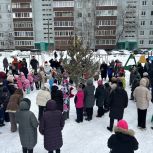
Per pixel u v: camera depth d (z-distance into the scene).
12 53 39.34
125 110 10.99
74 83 15.03
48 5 56.03
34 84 16.56
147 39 57.06
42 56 32.41
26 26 57.25
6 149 7.43
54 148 5.98
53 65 17.28
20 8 56.09
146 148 7.44
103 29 56.00
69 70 14.39
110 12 55.12
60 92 8.79
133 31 56.66
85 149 7.39
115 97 8.29
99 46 56.84
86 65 14.56
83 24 55.78
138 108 8.73
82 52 14.46
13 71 15.37
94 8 55.12
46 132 5.96
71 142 7.85
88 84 9.33
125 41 57.16
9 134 8.48
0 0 56.56
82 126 9.16
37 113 10.66
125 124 4.86
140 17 56.03
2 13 57.34
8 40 58.25
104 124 9.38
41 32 57.47
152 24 56.09
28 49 58.12
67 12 55.50
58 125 6.02
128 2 55.09
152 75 13.21
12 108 8.38
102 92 9.80
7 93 9.28
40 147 7.56
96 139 8.08
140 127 8.96
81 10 55.28
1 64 27.77
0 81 9.58
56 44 57.50
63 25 56.25
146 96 8.50
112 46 56.78
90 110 9.62
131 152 4.74
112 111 8.43
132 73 14.78
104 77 17.14
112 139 4.86
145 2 55.00
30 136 6.18
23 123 6.14
